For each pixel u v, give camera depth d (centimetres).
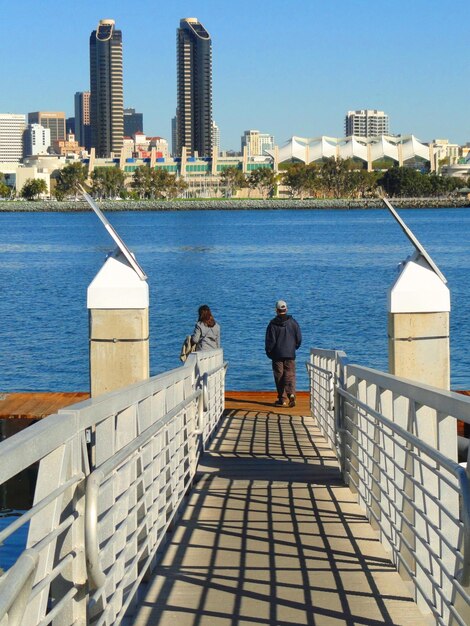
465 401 387
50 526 351
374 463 681
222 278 5266
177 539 689
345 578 586
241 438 1266
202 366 1149
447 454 493
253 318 3497
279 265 6244
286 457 1095
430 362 941
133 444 488
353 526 727
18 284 4959
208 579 587
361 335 3044
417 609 528
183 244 9156
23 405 1381
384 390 680
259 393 1792
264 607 532
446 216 17988
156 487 615
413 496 562
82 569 396
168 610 531
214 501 828
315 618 514
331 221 15850
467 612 421
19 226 15212
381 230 11869
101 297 961
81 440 391
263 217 18738
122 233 12038
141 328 963
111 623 467
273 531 711
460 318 3438
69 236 11325
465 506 356
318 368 1337
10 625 258
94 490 374
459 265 6122
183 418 816
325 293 4378
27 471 1033
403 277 940
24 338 2970
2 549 800
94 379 970
